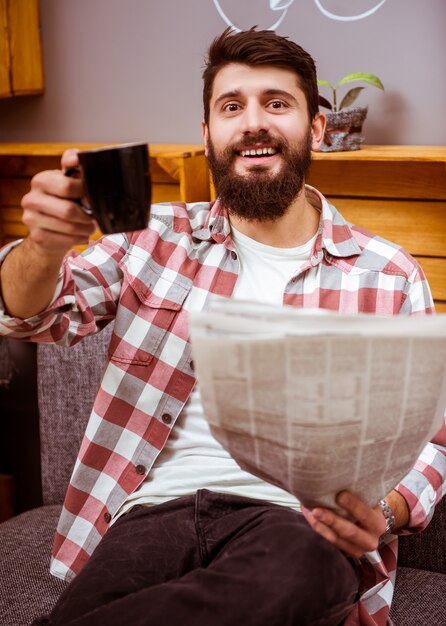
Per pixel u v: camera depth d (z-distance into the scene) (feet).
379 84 6.35
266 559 3.67
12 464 8.63
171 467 4.73
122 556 4.23
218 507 4.41
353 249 4.96
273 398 3.13
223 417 3.25
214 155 4.94
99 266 4.93
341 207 6.70
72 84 7.90
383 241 5.06
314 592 3.56
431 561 5.32
